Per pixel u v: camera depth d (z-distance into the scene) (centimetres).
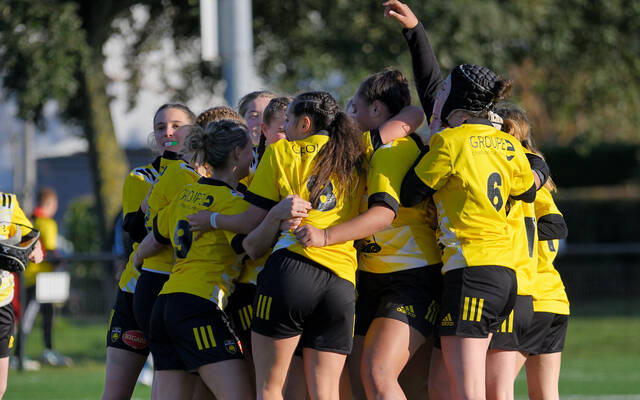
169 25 7812
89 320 4394
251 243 1619
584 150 8056
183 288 1688
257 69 7412
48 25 5825
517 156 1667
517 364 1841
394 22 6438
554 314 1884
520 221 1712
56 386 3512
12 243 2177
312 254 1599
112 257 4350
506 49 6969
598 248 5916
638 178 9894
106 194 6606
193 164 1781
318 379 1617
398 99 1783
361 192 1678
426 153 1647
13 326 2194
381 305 1705
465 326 1597
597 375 3844
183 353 1684
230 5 3216
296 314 1596
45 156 9938
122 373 1941
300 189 1623
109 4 6488
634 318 5672
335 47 6525
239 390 1645
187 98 8088
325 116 1650
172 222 1744
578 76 7506
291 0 6725
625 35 7394
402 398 1648
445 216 1644
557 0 6956
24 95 5888
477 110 1673
